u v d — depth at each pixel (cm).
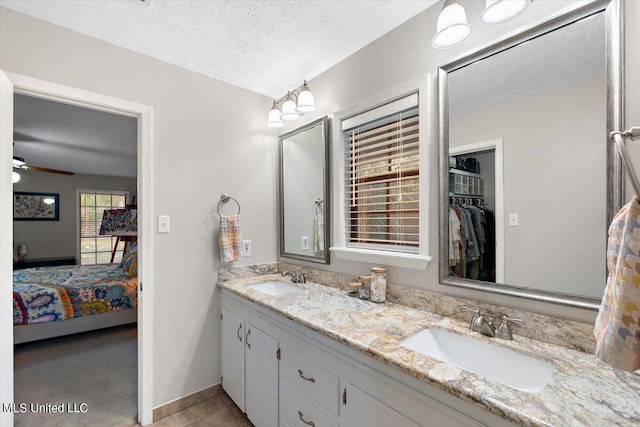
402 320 134
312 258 215
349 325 127
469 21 133
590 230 101
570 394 78
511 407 72
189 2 142
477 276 128
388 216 170
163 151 193
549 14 110
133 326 362
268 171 246
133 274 373
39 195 568
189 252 204
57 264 558
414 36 153
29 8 146
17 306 291
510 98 120
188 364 202
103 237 635
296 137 232
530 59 115
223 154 221
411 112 157
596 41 100
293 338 146
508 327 114
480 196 128
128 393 218
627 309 58
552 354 100
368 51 178
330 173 204
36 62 153
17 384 230
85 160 472
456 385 82
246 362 186
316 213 213
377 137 175
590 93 101
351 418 115
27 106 248
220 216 218
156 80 191
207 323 212
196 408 201
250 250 235
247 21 157
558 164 108
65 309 312
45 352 287
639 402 74
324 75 208
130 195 664
